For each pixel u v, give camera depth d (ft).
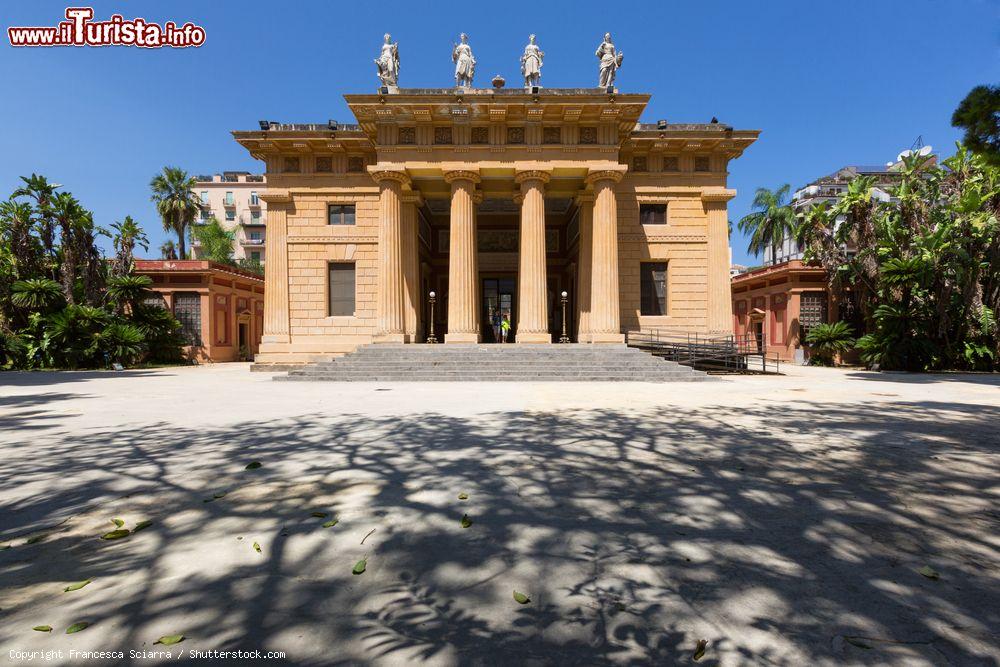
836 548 10.31
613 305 62.49
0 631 7.34
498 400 34.19
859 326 91.30
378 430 23.11
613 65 63.93
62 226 83.05
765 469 16.39
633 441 20.66
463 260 62.75
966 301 66.80
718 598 8.33
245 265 179.63
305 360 72.43
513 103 61.46
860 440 20.93
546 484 14.78
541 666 6.61
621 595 8.45
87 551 10.14
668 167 72.54
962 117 24.73
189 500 13.37
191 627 7.51
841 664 6.61
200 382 51.24
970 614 7.81
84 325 79.30
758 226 124.57
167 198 121.08
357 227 73.31
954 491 14.08
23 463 17.19
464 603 8.23
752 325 115.85
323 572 9.28
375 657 6.80
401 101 61.67
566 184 70.54
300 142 71.05
